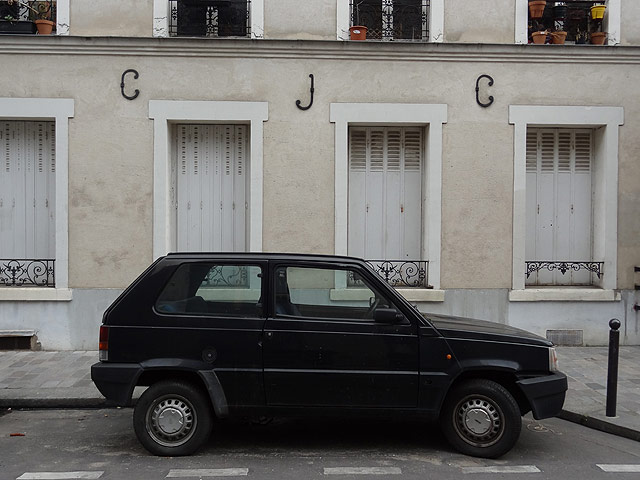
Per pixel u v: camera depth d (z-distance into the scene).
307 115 8.85
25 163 9.05
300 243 8.89
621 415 6.06
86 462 4.93
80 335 8.74
